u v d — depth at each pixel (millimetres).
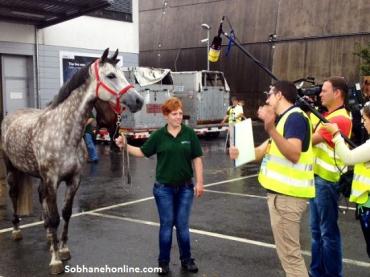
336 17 26359
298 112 3602
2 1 15367
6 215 7340
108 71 4891
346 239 6094
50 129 5016
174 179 4742
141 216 7230
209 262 5234
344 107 4312
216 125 20984
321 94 4375
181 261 5000
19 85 18000
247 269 5031
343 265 5156
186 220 4875
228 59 30469
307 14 27516
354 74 25469
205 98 20297
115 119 4984
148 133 17625
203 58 31641
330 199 4215
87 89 4926
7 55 17531
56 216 4988
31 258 5375
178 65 33000
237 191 9156
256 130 23031
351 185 4039
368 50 21031
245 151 3674
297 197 3598
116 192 9023
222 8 31188
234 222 6867
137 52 21609
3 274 4914
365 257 5418
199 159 4883
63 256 5285
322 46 26812
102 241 5977
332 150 4141
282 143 3412
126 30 21047
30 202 6023
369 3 25234
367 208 3754
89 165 12398
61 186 9586
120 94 4863
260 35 29422
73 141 5000
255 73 29375
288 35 28219
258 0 29719
